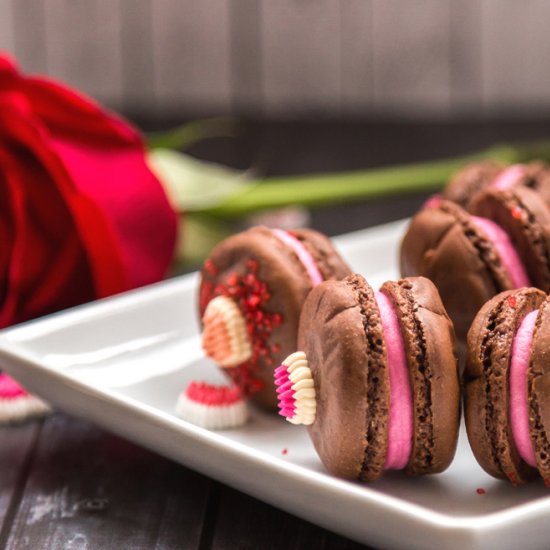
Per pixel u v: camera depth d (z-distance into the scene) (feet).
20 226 1.94
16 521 1.67
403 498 1.61
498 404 1.57
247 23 3.07
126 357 1.88
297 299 1.74
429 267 1.80
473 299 1.77
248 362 1.77
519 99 3.07
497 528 1.50
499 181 1.97
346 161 2.67
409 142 2.78
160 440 1.69
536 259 1.76
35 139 1.92
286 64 3.10
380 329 1.58
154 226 2.00
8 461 1.77
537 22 3.00
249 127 2.92
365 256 2.09
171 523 1.66
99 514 1.68
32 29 3.07
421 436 1.59
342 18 3.06
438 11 3.03
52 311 2.02
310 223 2.39
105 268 1.94
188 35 3.09
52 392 1.78
